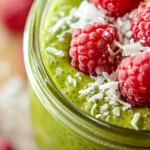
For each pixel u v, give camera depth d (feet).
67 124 0.81
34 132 1.01
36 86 0.84
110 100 0.79
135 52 0.80
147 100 0.77
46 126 0.89
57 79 0.82
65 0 0.91
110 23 0.86
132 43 0.82
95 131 0.78
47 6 0.91
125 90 0.77
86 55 0.79
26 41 0.90
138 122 0.77
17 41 1.29
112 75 0.81
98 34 0.79
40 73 0.83
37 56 0.84
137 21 0.81
